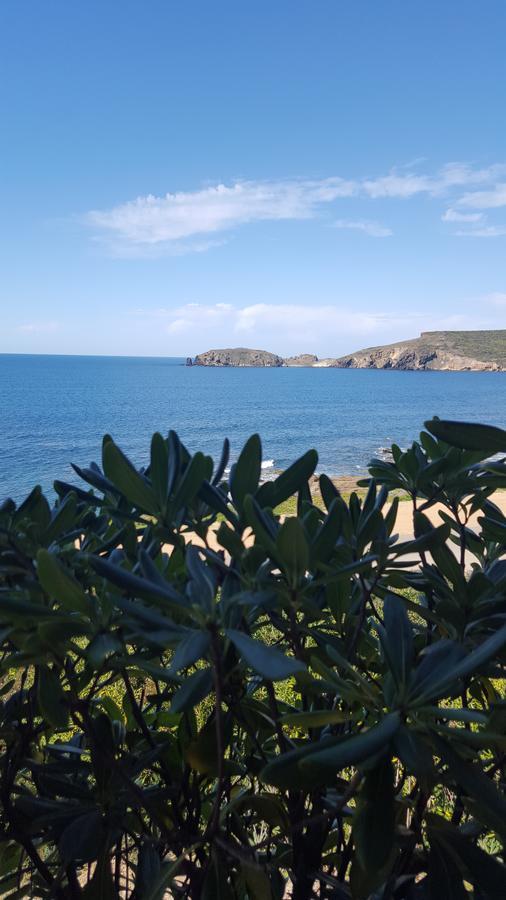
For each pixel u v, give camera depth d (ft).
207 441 208.85
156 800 3.06
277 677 1.56
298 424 261.65
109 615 2.32
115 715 3.80
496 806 1.96
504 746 2.24
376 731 1.93
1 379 602.03
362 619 2.91
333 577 2.28
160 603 2.05
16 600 2.13
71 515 2.97
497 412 317.63
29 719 3.21
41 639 2.28
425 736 2.18
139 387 507.30
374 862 1.94
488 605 2.72
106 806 2.92
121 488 2.68
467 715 1.92
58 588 2.13
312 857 2.97
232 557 2.53
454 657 2.22
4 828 3.31
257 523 2.28
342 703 3.33
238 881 3.07
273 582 2.33
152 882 2.76
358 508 3.18
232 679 2.77
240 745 3.78
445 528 2.72
